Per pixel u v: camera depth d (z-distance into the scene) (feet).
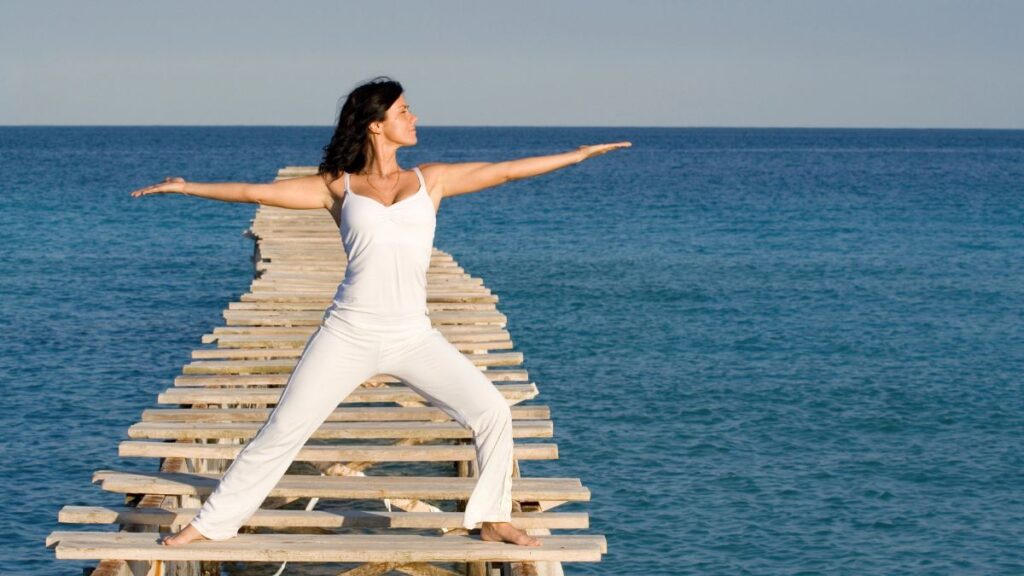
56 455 45.93
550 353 70.59
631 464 46.09
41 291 95.61
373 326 17.16
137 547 18.11
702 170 364.58
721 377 63.62
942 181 292.40
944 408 56.85
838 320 84.79
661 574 34.96
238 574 32.48
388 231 16.87
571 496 21.13
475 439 18.19
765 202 212.64
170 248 131.23
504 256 125.59
